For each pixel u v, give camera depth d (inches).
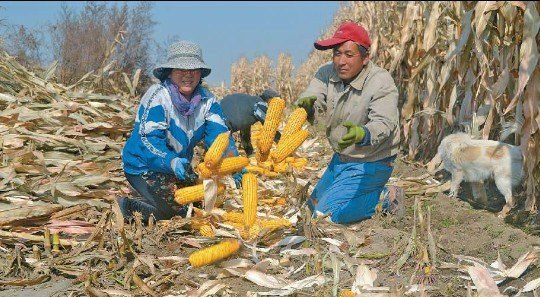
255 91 571.2
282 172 270.2
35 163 229.5
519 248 184.4
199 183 206.1
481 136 275.3
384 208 217.6
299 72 584.4
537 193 235.5
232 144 209.0
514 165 227.1
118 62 419.8
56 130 260.5
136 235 184.4
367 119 208.8
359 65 201.8
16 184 217.5
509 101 255.8
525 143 218.7
